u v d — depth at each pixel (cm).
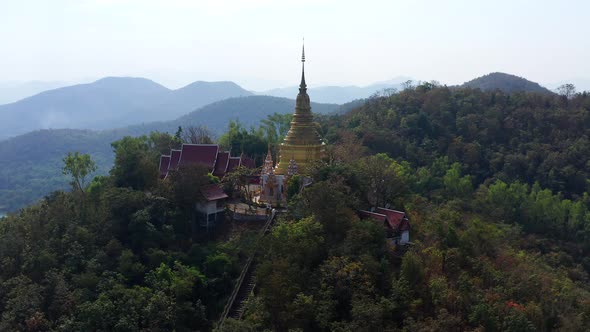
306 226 7794
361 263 7162
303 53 11438
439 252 7650
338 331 6356
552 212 14662
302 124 11319
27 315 7238
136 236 8894
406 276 7144
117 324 6925
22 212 10569
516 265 8431
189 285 7681
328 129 19238
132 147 11194
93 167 11525
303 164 10894
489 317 6512
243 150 14688
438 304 6825
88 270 8100
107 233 8975
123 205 9188
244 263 8556
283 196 10606
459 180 15562
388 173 9994
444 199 14762
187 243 9188
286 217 8806
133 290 7525
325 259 7625
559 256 12988
